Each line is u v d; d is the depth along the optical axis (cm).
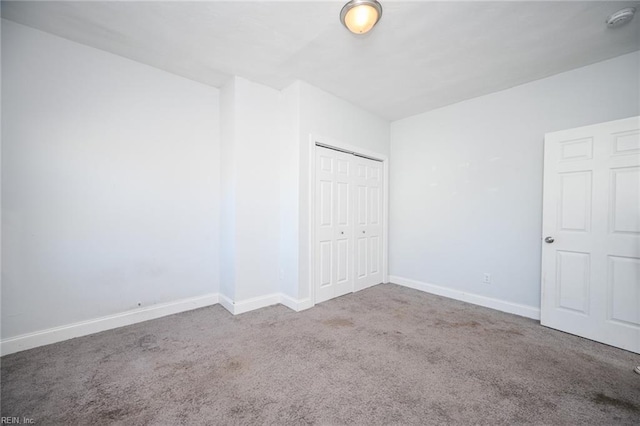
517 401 153
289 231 303
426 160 369
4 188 201
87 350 206
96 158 239
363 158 372
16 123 205
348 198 351
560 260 245
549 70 259
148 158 266
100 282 241
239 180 283
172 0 177
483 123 316
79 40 224
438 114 358
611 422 138
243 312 284
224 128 302
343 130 336
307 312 286
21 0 178
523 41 217
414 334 235
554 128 267
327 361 192
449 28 202
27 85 209
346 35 212
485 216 313
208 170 306
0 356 197
